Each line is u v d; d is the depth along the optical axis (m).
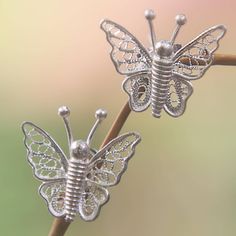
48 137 0.21
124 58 0.21
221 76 0.36
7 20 0.35
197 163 0.36
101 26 0.21
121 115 0.21
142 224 0.36
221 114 0.36
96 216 0.21
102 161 0.21
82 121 0.35
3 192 0.36
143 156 0.36
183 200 0.36
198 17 0.32
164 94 0.21
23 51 0.35
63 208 0.21
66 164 0.21
